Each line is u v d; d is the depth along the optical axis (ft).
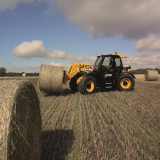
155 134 10.45
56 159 7.76
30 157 6.97
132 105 17.49
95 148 8.66
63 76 24.18
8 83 6.37
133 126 11.82
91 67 28.19
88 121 12.98
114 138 10.00
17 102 5.93
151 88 31.73
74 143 9.41
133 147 8.74
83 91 24.62
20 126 6.22
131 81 28.09
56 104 19.04
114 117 13.84
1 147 4.87
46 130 11.21
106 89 31.89
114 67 27.81
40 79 22.98
